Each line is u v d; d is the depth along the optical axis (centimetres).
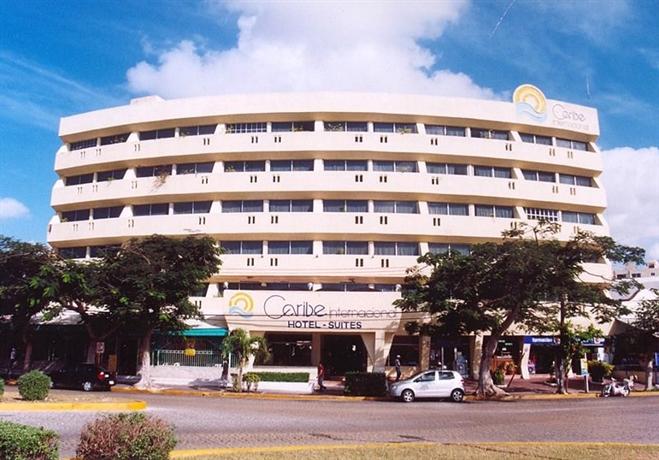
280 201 4453
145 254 3462
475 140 4550
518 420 2023
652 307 4047
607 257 3422
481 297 3444
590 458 1191
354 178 4347
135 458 876
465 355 4350
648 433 1689
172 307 3547
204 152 4466
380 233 4269
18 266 3538
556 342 3812
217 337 4100
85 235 4566
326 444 1402
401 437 1551
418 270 3781
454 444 1379
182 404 2472
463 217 4359
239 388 3453
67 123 4969
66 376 3269
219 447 1335
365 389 3344
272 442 1433
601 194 4806
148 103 4719
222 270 4241
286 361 4297
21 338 4134
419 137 4472
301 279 4297
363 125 4597
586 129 4947
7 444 787
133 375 4209
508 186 4509
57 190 4834
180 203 4569
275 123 4622
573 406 2703
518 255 3139
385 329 4025
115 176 4816
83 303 3791
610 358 4566
